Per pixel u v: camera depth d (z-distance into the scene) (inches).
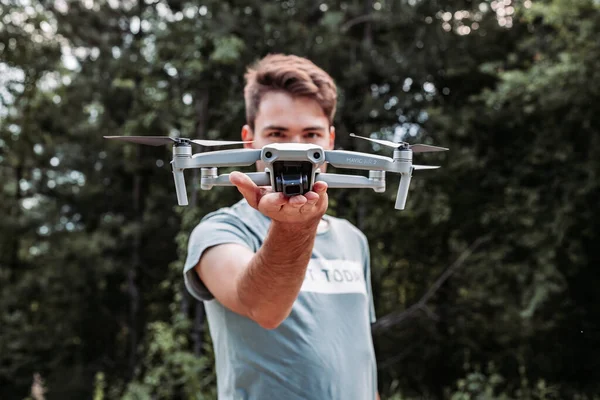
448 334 532.1
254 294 64.5
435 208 453.4
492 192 494.3
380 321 473.1
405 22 483.2
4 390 673.6
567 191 431.5
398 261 541.6
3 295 661.3
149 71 513.0
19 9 512.4
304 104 86.8
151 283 704.4
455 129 466.6
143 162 678.5
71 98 677.3
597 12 379.9
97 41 687.7
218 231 80.0
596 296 488.7
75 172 701.9
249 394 78.5
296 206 50.9
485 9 513.7
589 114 415.8
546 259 436.8
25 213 658.8
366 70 474.9
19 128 612.1
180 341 430.6
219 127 468.4
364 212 462.6
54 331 677.9
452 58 488.7
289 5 478.9
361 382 82.7
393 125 494.3
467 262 494.0
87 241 642.8
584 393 458.9
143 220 684.7
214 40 429.7
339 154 54.7
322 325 80.8
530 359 503.8
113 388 517.3
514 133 489.4
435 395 515.5
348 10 500.4
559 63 407.2
